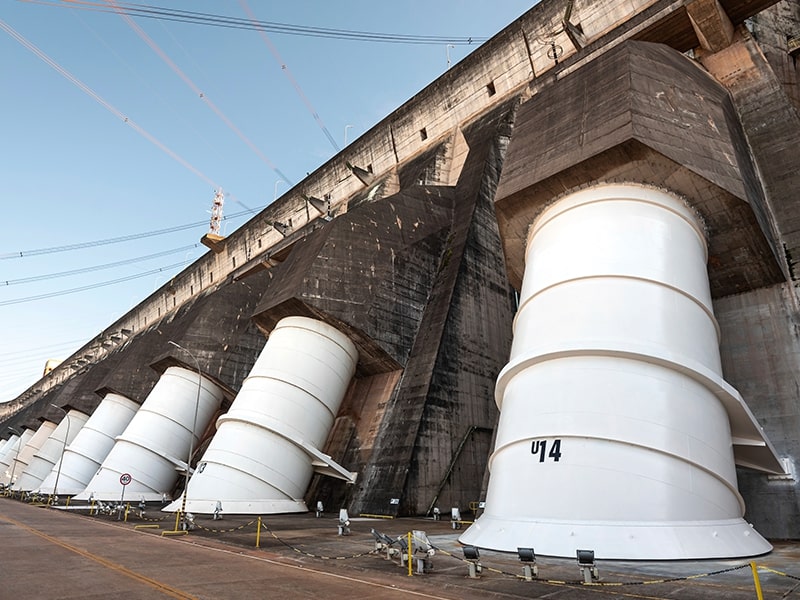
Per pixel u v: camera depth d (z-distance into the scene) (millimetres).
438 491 22188
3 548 13070
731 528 11602
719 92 18406
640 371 12398
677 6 20609
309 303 24688
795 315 16359
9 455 68750
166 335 43875
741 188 14305
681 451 11656
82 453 40094
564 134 16141
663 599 7512
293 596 7887
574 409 12336
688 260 14094
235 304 37906
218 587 8555
